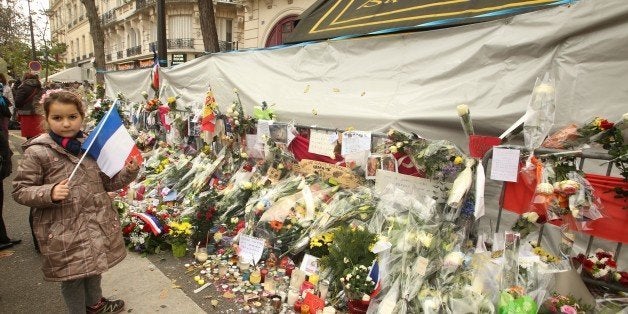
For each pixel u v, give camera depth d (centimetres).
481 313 204
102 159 225
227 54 645
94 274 214
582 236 269
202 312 261
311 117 456
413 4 442
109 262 224
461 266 243
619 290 219
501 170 246
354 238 275
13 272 310
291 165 423
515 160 240
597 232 226
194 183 477
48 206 201
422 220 269
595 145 232
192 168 507
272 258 322
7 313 255
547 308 204
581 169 225
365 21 487
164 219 375
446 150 276
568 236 237
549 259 233
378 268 251
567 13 271
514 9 324
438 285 236
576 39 268
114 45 3403
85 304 238
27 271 313
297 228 333
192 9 2403
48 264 208
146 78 932
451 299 215
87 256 212
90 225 216
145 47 2706
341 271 270
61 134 214
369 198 332
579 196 204
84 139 227
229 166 487
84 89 1496
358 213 317
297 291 283
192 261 338
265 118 486
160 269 321
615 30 250
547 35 279
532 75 288
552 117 235
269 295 281
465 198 261
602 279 225
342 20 533
